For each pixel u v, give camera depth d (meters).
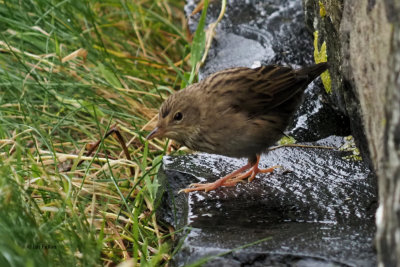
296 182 9.54
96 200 10.17
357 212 8.58
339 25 9.48
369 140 7.25
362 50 7.30
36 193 9.71
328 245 7.59
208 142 9.62
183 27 15.23
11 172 9.34
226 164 10.31
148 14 15.31
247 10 14.52
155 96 13.00
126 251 9.03
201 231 8.23
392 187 5.72
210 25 13.48
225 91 9.49
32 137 10.47
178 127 9.60
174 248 8.59
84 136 12.23
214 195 9.34
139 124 12.35
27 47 13.37
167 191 9.73
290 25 13.77
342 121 11.04
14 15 13.50
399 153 5.61
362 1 7.30
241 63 12.98
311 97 11.44
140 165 10.41
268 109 9.66
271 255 7.45
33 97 12.36
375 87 6.74
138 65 14.11
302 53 13.00
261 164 10.14
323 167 9.91
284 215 8.66
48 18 13.90
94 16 14.55
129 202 10.24
